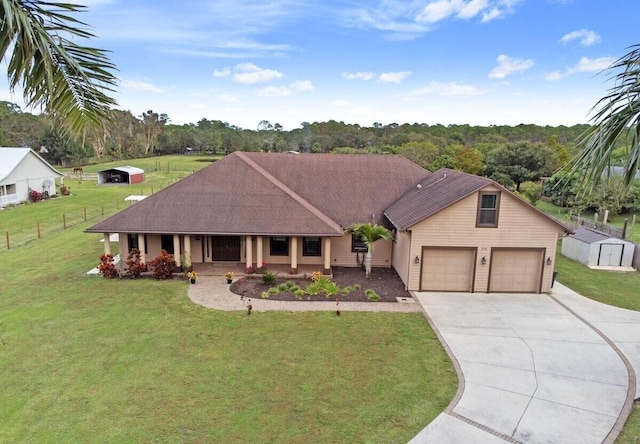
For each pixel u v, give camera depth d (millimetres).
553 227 16875
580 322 14414
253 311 14805
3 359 11234
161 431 8492
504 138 74938
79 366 10930
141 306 15055
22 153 38125
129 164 74438
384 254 20750
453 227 16891
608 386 10453
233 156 21812
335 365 11234
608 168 5992
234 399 9625
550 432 8703
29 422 8695
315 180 22781
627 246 21641
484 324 14102
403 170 23828
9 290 16578
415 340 12797
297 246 20234
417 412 9273
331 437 8414
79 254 22156
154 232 18141
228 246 20234
